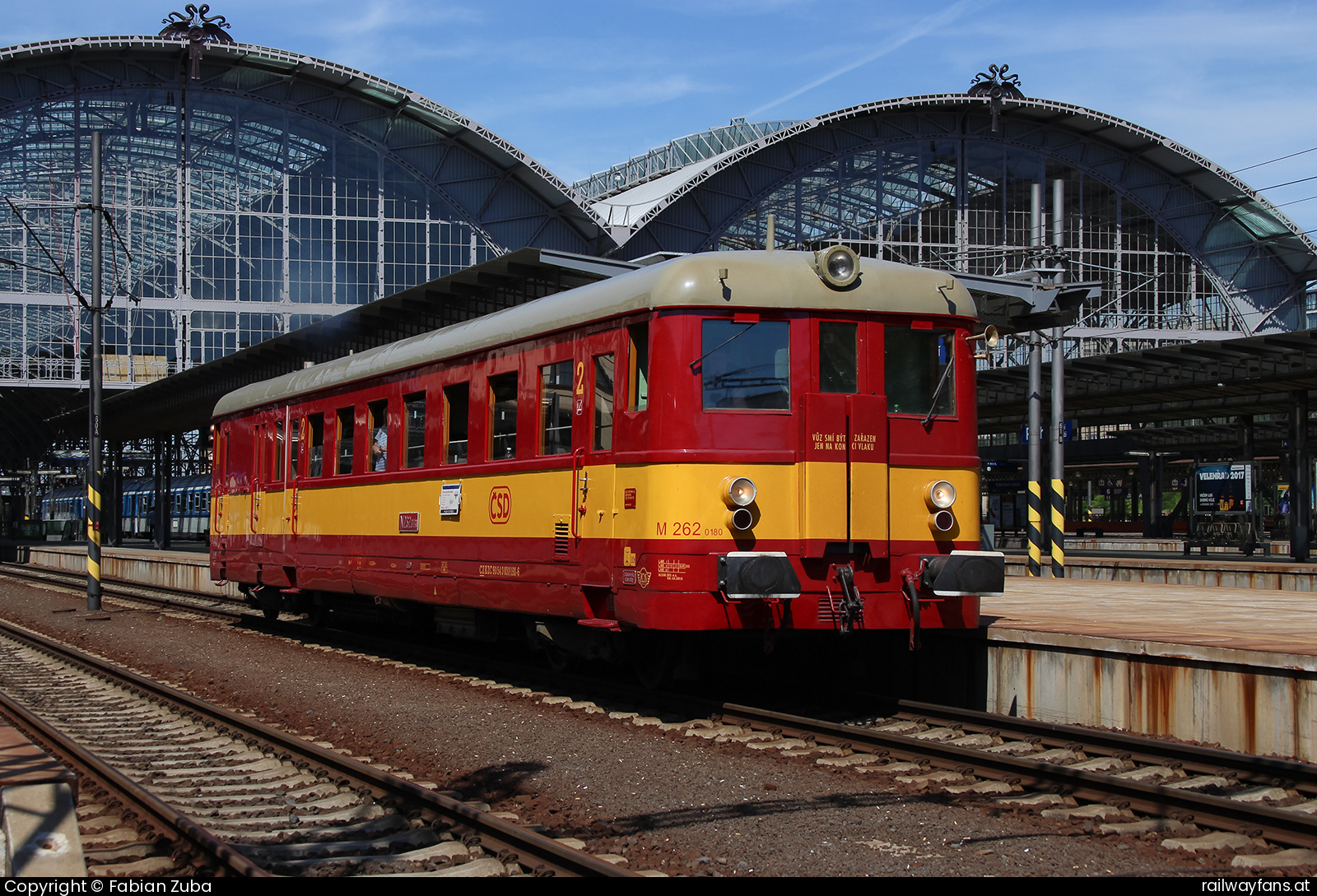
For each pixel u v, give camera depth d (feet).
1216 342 83.61
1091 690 32.35
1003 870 19.02
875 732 28.17
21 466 232.94
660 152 216.95
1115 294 179.73
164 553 120.26
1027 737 28.96
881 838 20.90
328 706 36.70
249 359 95.86
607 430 33.30
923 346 33.42
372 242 165.78
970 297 34.55
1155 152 178.81
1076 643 32.55
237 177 162.30
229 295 161.17
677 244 168.55
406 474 44.50
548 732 31.24
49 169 156.56
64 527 203.00
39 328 155.63
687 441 30.81
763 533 30.96
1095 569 86.43
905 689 38.37
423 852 19.86
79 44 150.82
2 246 154.30
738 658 40.65
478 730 31.86
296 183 163.84
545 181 164.86
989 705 35.37
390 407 46.26
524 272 61.36
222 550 63.57
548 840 19.30
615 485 32.60
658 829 21.67
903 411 32.81
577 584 34.32
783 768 26.55
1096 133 178.81
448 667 44.39
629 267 58.65
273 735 29.53
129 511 212.02
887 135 173.88
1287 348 82.69
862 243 173.37
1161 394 99.91
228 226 161.58
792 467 31.35
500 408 39.11
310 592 58.03
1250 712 28.43
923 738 29.76
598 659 41.32
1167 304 182.39
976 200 176.65
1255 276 184.55
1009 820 21.99
